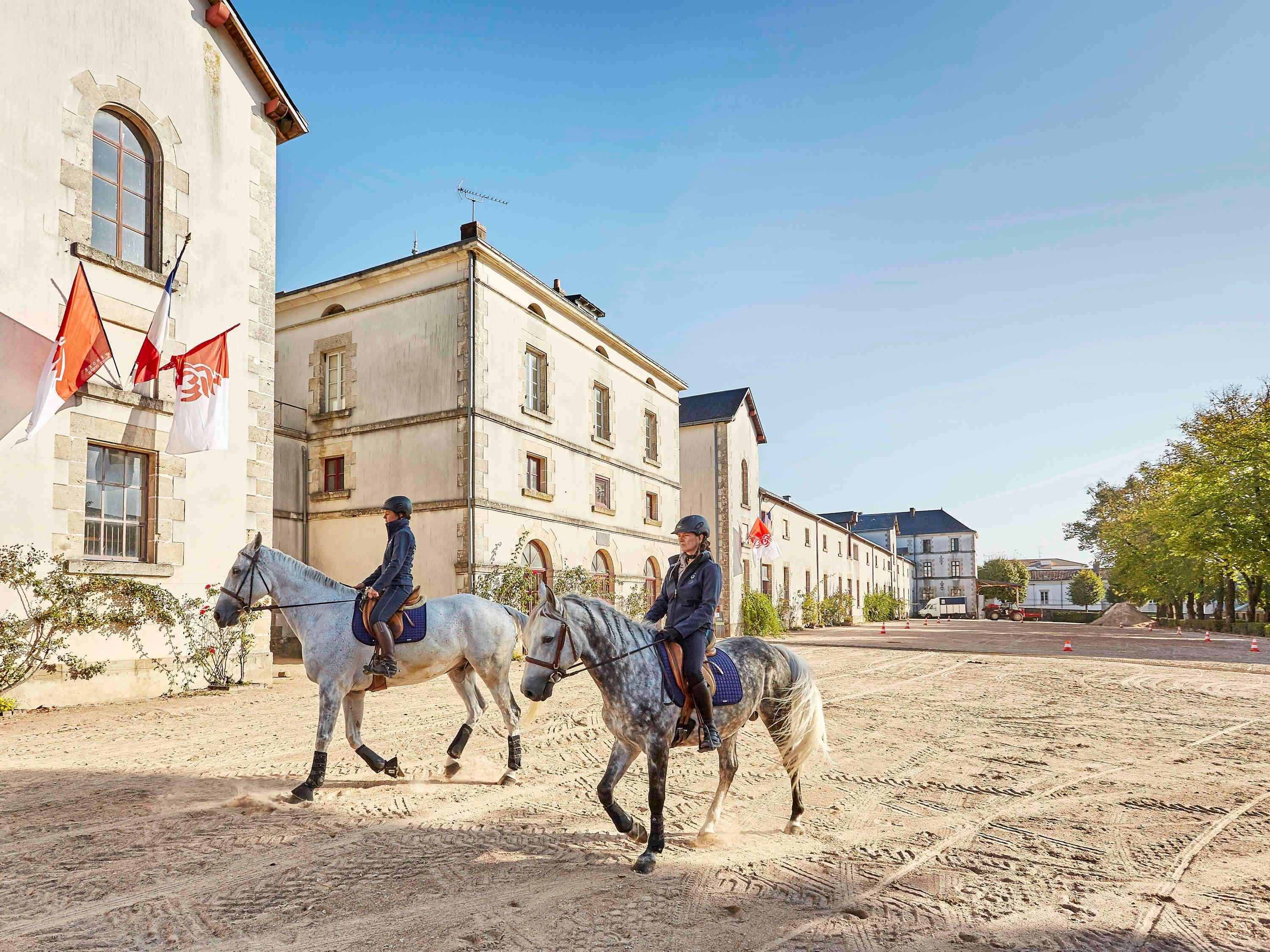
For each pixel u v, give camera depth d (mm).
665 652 4945
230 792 6238
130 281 11758
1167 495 42688
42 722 9273
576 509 22328
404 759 7500
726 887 4406
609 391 24828
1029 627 47375
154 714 9930
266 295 14164
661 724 4848
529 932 3795
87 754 7641
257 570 6672
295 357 20750
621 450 25406
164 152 12469
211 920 3898
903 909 4133
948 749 8359
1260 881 4594
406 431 18719
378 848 4961
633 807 6066
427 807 5918
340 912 4004
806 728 5523
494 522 18359
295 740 8305
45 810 5691
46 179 10719
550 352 21500
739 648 5500
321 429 20016
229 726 9141
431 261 18656
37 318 10492
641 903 4160
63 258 10859
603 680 4898
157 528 11828
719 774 7133
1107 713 10891
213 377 11789
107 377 11344
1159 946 3730
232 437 13203
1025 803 6270
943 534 87500
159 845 4957
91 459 11148
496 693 7027
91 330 10586
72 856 4746
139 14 12195
